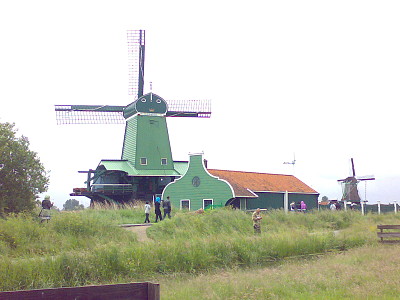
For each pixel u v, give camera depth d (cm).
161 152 5641
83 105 5747
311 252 2027
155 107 5706
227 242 1808
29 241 1909
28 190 2612
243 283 1191
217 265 1664
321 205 6122
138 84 5884
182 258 1599
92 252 1513
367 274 1270
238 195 4353
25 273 1288
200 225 2639
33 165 2644
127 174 5416
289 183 5319
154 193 5594
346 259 1645
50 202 2356
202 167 4578
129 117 5794
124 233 2323
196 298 1053
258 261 1802
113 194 5456
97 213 3334
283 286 1155
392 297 1005
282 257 1906
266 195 4772
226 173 4781
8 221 2033
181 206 4650
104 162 5512
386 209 5469
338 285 1159
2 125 2666
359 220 3625
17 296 479
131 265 1469
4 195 2525
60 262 1383
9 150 2570
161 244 1677
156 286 510
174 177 5709
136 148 5525
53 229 2152
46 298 489
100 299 507
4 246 1766
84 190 5647
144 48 5919
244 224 2861
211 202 4472
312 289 1128
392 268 1359
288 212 3566
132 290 519
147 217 3161
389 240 2208
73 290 498
